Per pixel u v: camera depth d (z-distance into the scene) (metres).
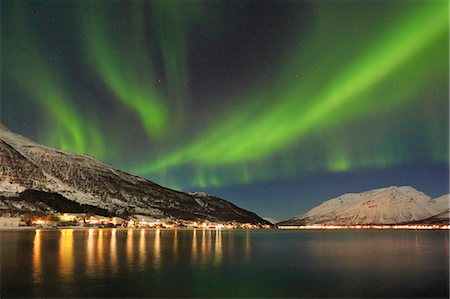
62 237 90.44
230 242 86.94
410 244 85.62
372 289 29.22
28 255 48.41
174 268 39.03
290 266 42.50
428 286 30.50
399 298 26.33
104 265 39.84
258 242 90.44
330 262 46.72
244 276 34.97
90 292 26.66
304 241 98.81
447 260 49.19
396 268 41.00
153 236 107.50
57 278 31.64
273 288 29.47
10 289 27.20
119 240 82.50
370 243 90.00
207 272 37.22
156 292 27.47
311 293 27.78
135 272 35.75
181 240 89.25
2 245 64.25
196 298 26.02
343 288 29.64
